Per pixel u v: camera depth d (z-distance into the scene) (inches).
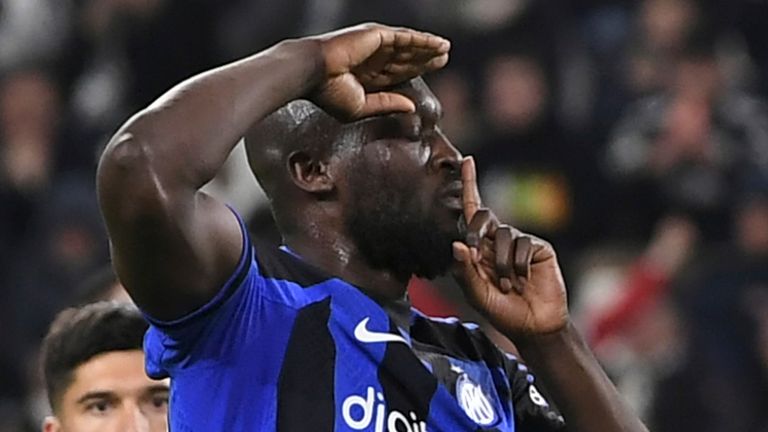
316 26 1317.7
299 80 427.2
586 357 470.9
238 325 427.8
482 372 467.8
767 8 1339.8
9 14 1434.5
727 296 1103.0
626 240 1203.2
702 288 1106.1
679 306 1093.1
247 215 1044.5
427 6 1284.4
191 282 414.3
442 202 460.4
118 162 403.5
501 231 468.1
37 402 968.9
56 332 537.6
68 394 530.0
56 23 1425.9
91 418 528.7
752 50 1333.7
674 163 1195.3
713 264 1127.0
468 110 1246.3
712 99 1220.5
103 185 405.7
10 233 1263.5
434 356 458.0
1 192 1269.7
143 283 413.4
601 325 1078.4
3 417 1090.1
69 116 1328.7
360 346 438.9
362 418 431.2
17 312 1143.0
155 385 527.2
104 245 1157.1
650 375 1050.1
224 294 421.1
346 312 441.7
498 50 1255.5
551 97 1243.2
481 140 1235.2
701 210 1175.6
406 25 1282.0
